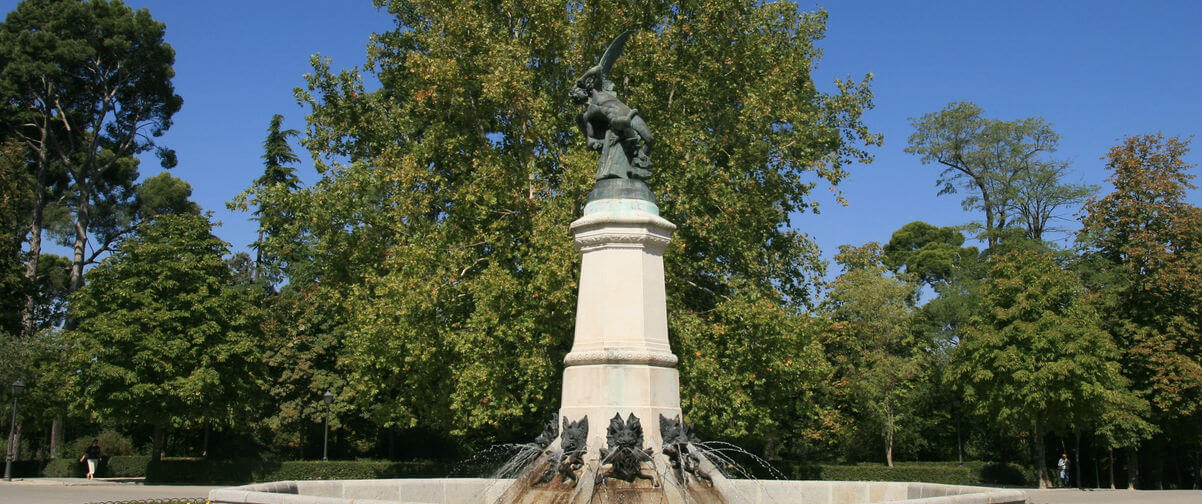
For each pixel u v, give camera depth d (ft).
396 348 79.00
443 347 79.77
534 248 79.30
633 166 41.93
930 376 152.35
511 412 77.10
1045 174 181.06
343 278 90.94
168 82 184.24
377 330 78.28
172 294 120.88
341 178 88.84
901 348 151.33
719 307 82.38
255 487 37.65
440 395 83.46
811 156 89.56
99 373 113.50
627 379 37.60
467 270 85.35
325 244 88.43
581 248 40.73
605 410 37.19
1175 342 129.90
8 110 172.55
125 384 115.85
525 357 76.54
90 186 185.26
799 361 82.43
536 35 87.35
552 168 91.40
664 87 91.61
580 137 83.41
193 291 122.21
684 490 35.14
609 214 39.63
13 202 149.79
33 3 172.65
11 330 147.23
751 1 94.53
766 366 81.20
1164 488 149.38
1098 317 126.62
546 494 35.35
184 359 116.88
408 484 44.73
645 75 87.51
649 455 35.60
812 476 125.49
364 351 80.84
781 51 93.25
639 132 41.57
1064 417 121.29
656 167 83.66
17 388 119.96
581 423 36.73
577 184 77.36
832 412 141.18
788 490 45.11
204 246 125.39
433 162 92.48
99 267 121.49
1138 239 138.62
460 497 43.91
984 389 128.26
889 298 148.87
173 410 116.78
